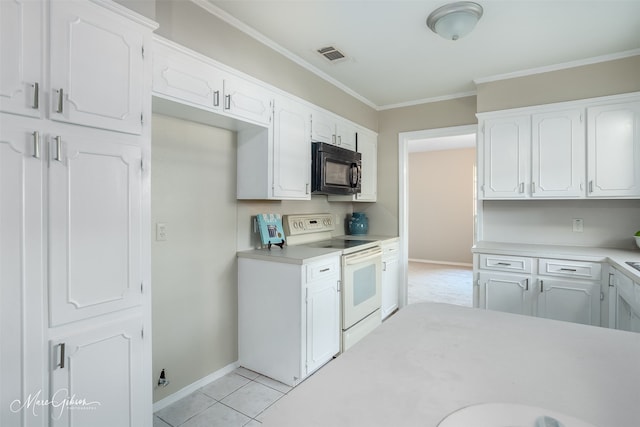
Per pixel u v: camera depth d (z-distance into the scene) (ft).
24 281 3.76
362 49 8.64
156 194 6.63
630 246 9.31
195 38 6.47
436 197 23.16
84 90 4.20
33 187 3.82
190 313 7.29
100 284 4.40
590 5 6.75
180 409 6.73
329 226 11.57
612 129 8.72
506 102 10.21
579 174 9.08
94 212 4.34
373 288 10.55
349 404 2.17
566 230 10.05
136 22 4.79
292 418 2.02
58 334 4.03
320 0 6.59
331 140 10.33
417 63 9.48
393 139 13.23
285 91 8.52
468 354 2.92
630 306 6.77
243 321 8.33
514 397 2.25
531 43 8.34
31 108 3.77
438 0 6.61
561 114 9.29
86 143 4.25
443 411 2.09
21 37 3.70
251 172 8.13
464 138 18.97
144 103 4.90
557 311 8.66
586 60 9.18
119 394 4.60
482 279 9.60
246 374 8.09
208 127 7.62
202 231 7.52
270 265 7.88
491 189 10.17
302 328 7.53
